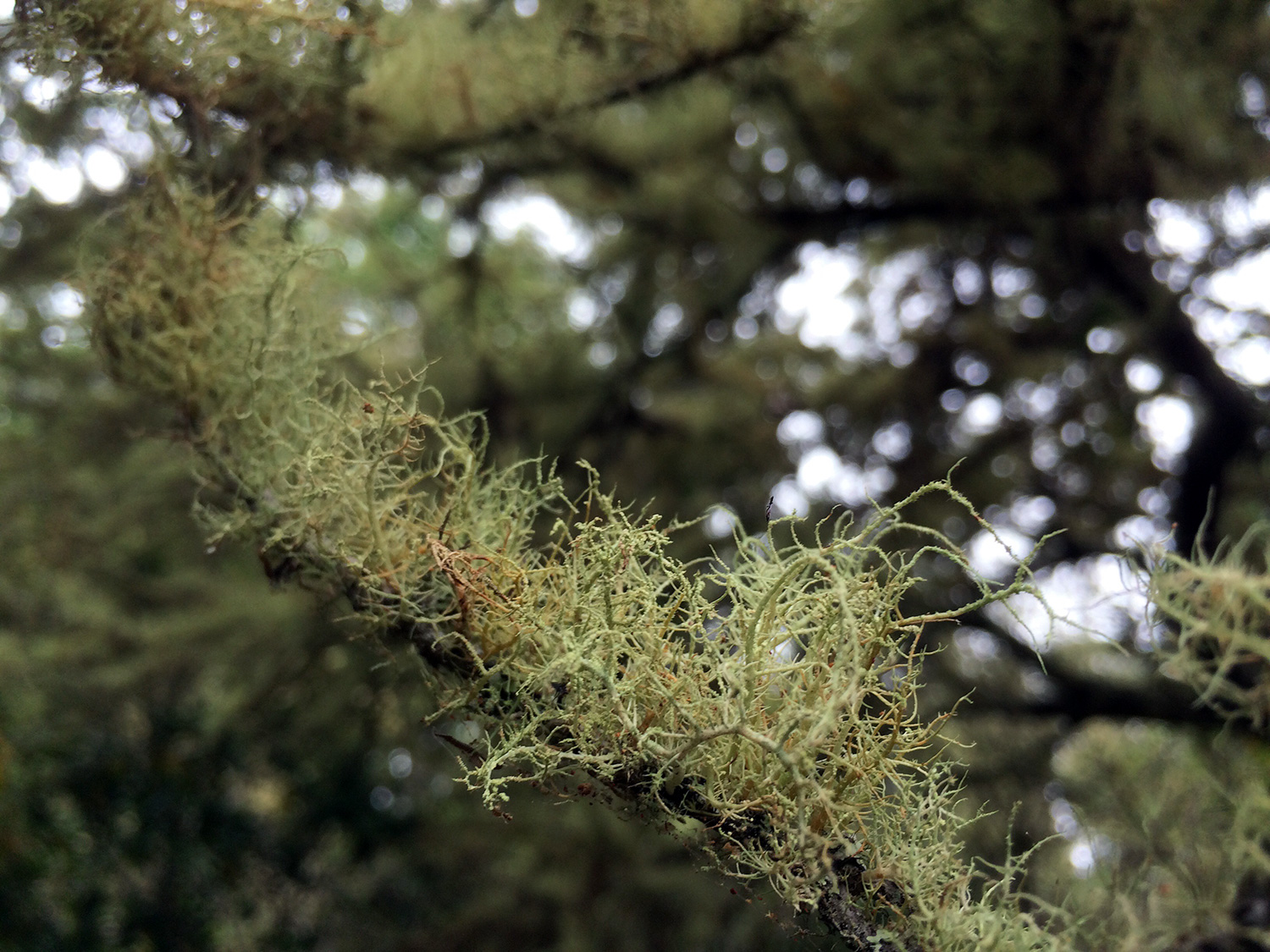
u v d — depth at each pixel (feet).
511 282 12.80
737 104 10.14
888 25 8.07
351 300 9.03
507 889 15.11
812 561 2.57
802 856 2.41
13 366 12.16
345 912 15.70
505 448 12.25
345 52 4.71
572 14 5.58
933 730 2.71
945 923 2.57
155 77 4.16
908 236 12.17
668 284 13.19
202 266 4.08
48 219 9.69
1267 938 3.48
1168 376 11.28
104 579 13.46
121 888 13.47
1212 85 7.50
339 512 3.40
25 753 12.00
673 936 13.83
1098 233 9.20
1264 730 3.87
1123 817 5.26
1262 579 2.89
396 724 12.89
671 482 13.25
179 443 3.95
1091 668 11.21
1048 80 7.67
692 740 2.50
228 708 12.13
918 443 12.96
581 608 2.85
